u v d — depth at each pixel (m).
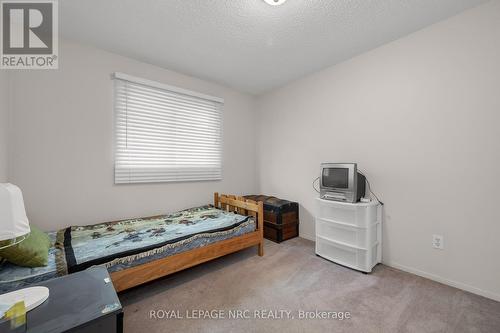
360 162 2.47
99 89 2.31
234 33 2.04
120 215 2.46
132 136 2.51
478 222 1.74
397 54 2.15
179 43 2.21
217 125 3.31
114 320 0.89
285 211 3.00
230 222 2.38
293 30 1.99
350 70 2.54
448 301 1.65
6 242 1.19
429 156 1.98
